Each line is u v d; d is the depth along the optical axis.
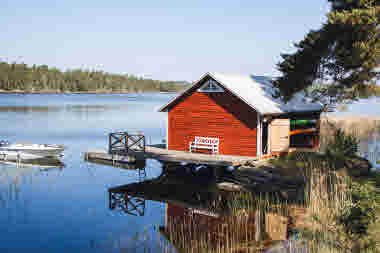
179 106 23.31
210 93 22.16
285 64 19.28
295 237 11.84
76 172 23.89
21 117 59.69
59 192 19.05
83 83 180.12
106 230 13.74
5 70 157.25
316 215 12.96
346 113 53.66
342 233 11.39
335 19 16.25
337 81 18.14
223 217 14.63
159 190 19.36
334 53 17.55
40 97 133.25
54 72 175.25
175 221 14.43
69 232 13.61
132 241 12.57
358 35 16.25
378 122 38.47
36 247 12.33
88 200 17.62
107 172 23.98
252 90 22.77
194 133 22.80
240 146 21.25
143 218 14.96
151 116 67.44
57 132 42.75
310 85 19.27
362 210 11.45
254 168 19.19
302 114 24.38
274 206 15.17
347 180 15.59
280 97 21.69
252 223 13.60
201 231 13.19
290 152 22.78
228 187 19.00
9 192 18.94
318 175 16.36
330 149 21.08
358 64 16.44
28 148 27.14
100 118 61.41
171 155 21.20
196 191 18.83
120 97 160.25
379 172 17.81
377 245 10.30
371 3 17.23
